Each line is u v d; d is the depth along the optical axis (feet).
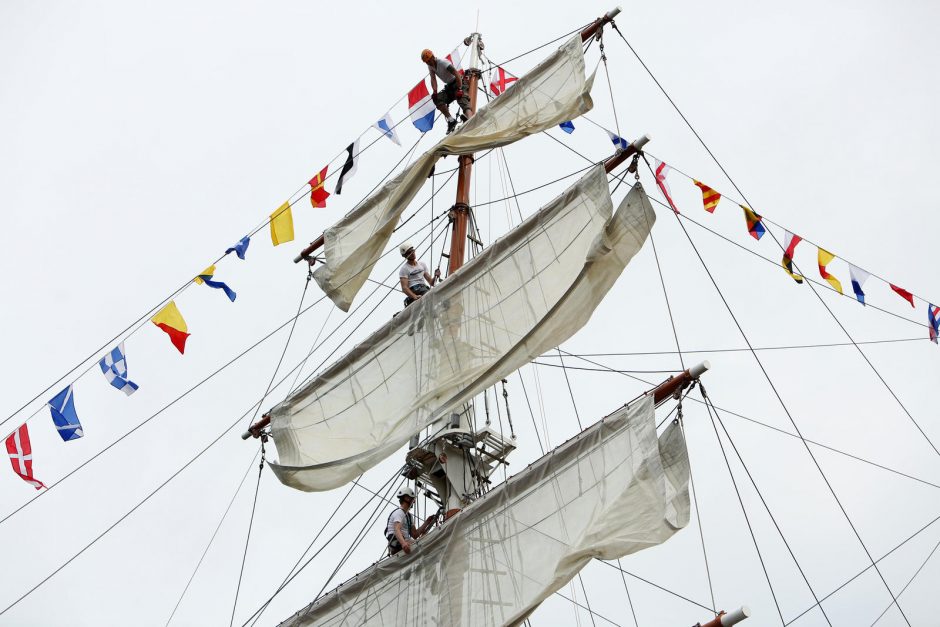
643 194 57.41
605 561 51.65
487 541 56.13
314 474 61.57
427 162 70.18
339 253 72.18
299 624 60.64
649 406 53.11
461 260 70.54
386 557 60.29
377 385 64.28
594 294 57.82
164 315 60.59
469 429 62.90
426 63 73.36
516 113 70.18
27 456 56.39
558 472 55.57
